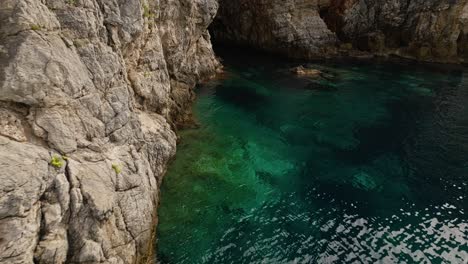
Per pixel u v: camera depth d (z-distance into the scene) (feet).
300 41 159.53
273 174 69.31
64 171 33.58
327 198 64.13
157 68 65.92
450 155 82.23
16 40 31.60
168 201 56.80
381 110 108.06
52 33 34.88
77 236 33.35
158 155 57.88
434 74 145.69
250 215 56.95
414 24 163.32
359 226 57.52
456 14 155.02
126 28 50.39
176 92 88.38
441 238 55.88
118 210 39.52
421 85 132.36
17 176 28.89
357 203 63.26
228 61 152.46
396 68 152.66
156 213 52.49
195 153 71.72
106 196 36.88
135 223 42.01
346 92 122.52
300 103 110.42
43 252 29.89
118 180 40.37
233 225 54.19
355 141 87.30
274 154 77.15
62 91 34.96
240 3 162.50
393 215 60.80
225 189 62.03
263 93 116.26
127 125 45.80
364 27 168.96
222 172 66.80
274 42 163.12
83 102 37.96
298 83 129.18
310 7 158.71
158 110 66.80
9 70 31.01
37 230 29.99
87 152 37.55
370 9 165.37
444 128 96.68
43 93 33.09
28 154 30.73
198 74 116.98
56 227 31.50
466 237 56.24
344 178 70.90
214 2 105.60
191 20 93.56
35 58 32.58
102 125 40.65
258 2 155.22
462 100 118.11
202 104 100.53
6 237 27.55
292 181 68.08
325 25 163.53
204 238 50.96
